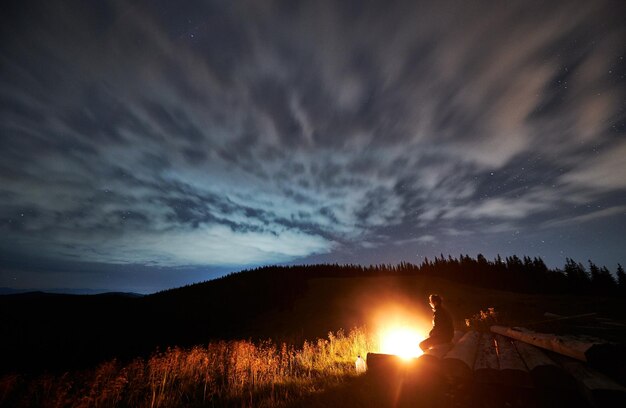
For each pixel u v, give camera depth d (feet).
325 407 16.85
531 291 234.79
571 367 13.12
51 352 69.10
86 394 23.27
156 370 27.96
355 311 147.84
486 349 17.81
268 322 146.51
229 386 25.84
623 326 19.44
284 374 28.04
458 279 256.73
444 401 14.65
